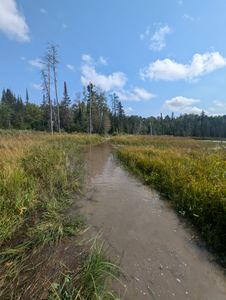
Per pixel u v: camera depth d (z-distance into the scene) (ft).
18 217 12.53
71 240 11.26
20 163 21.04
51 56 91.40
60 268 8.82
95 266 8.39
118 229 12.75
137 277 8.76
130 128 234.58
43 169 21.79
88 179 24.64
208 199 14.35
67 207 15.74
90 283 7.67
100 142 90.33
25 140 43.75
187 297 7.87
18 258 9.37
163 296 7.85
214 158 27.04
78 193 19.16
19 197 13.70
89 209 15.67
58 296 6.92
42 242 10.68
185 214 15.07
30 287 7.72
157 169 25.66
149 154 36.58
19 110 214.48
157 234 12.34
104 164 34.91
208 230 12.28
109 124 177.99
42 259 9.46
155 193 20.02
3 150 27.04
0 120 182.91
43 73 93.04
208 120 283.59
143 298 7.70
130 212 15.39
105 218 14.23
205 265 9.76
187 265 9.71
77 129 165.68
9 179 15.47
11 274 8.34
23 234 11.41
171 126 282.15
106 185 22.44
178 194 17.74
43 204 15.02
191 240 11.84
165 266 9.55
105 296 7.41
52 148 35.94
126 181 24.20
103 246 10.85
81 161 34.47
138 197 18.76
